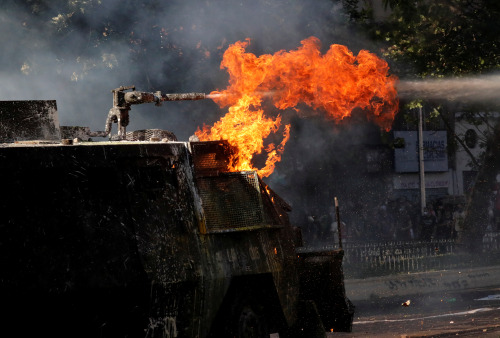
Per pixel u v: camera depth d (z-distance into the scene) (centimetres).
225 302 2167
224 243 2133
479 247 7019
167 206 1984
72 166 1778
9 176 1680
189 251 2003
